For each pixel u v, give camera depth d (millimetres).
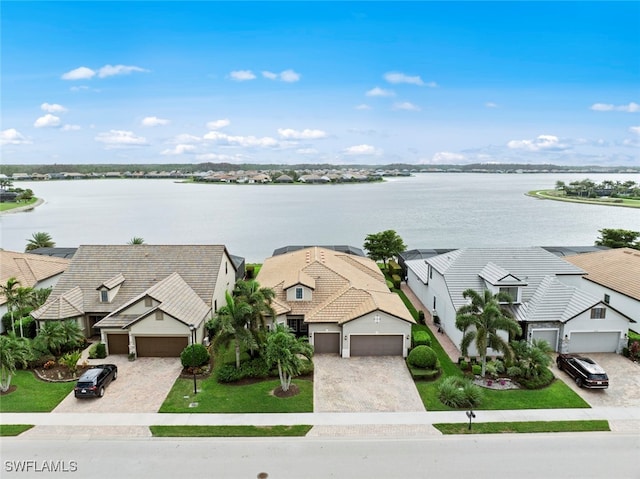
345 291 34625
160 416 24031
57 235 92438
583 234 90688
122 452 20703
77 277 37094
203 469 19406
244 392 26812
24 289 34094
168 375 29250
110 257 38781
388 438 21938
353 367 30438
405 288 50500
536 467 19609
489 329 28406
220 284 39375
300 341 27828
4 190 199625
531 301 33656
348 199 182500
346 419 23750
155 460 20078
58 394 26578
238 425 23078
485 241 83125
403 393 26781
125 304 33688
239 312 28391
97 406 25156
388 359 31750
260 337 28812
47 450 20891
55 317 33281
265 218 118688
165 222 111500
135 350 32094
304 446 21203
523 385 27500
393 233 59719
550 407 25000
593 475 19078
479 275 35375
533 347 28797
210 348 32594
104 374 27219
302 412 24484
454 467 19578
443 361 31359
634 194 192000
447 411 24672
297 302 35031
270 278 40125
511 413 24328
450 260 37688
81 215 128250
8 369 26641
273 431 22516
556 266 36500
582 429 22688
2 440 21703
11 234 94562
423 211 135625
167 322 31578
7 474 19047
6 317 36688
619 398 26047
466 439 21828
